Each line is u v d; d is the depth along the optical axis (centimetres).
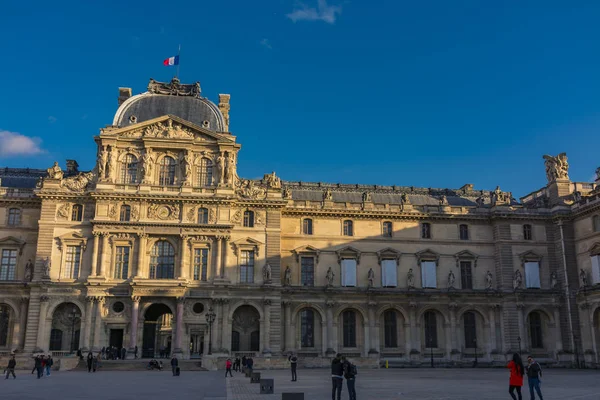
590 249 10356
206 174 10094
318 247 10550
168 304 9369
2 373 7450
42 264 9400
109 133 9881
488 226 11162
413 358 10256
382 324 10469
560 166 11269
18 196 9931
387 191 12069
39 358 6456
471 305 10638
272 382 4628
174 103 10612
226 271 9625
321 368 9269
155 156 10031
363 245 10706
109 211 9575
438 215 10969
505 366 10300
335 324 10212
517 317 10538
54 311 9338
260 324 9581
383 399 4100
